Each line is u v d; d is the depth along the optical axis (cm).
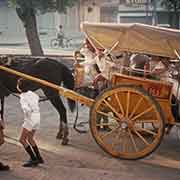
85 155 820
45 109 1221
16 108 1223
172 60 850
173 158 816
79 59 918
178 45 791
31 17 2417
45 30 4353
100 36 839
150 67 834
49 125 1038
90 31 844
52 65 905
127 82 817
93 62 884
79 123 1041
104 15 4100
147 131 798
